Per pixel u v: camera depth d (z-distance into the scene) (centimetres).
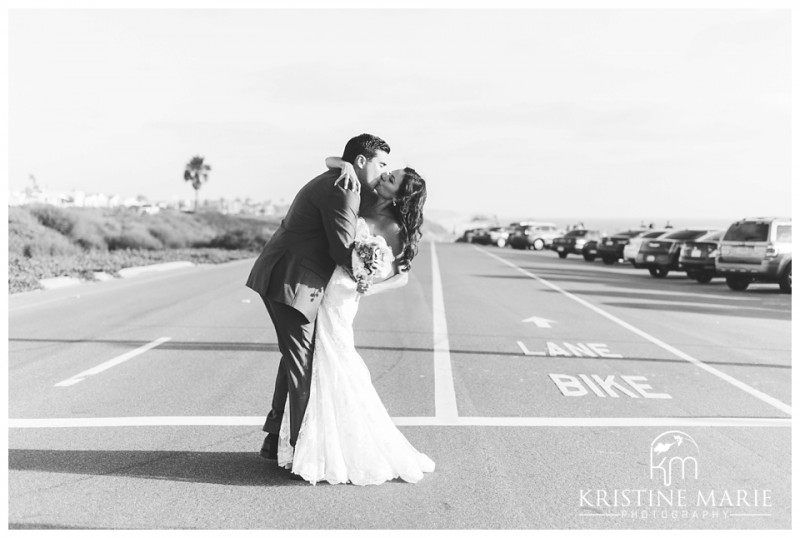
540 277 2412
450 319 1320
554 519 438
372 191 516
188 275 2269
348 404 494
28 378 802
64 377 808
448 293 1806
